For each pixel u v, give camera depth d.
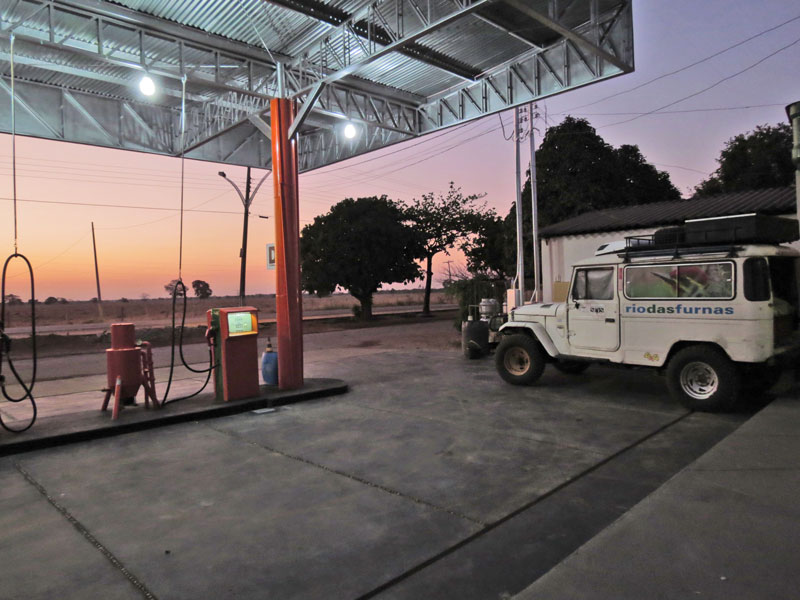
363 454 5.16
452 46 8.94
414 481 4.39
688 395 6.55
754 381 6.84
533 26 8.23
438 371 10.28
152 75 9.09
